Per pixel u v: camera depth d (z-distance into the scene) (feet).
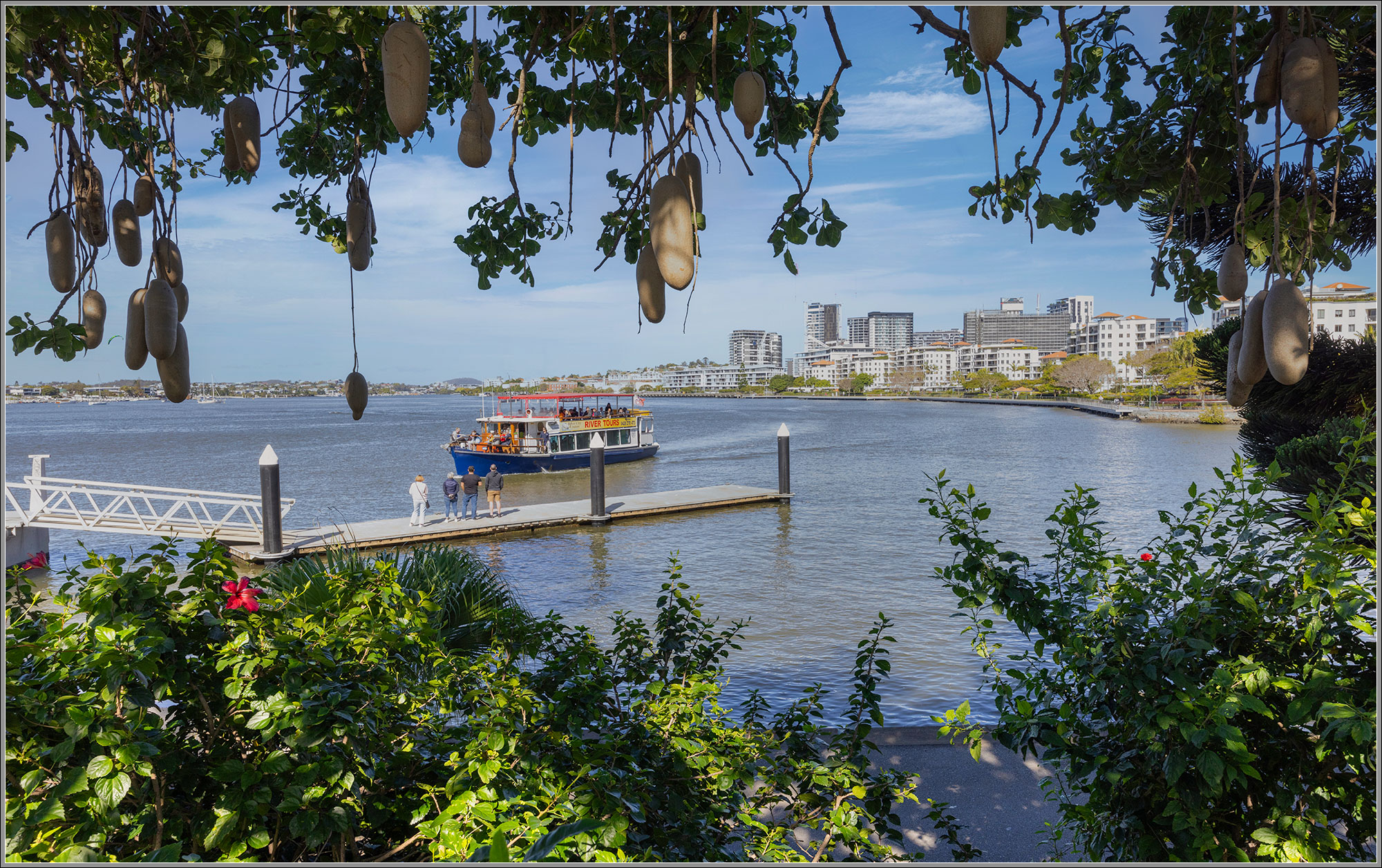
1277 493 20.20
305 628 10.05
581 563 56.95
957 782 17.71
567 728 10.52
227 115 4.83
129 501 56.13
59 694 7.77
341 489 104.22
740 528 70.79
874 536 65.87
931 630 38.50
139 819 7.79
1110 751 9.84
